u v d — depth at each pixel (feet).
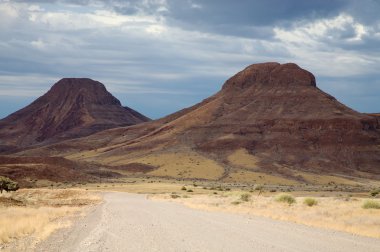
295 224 85.40
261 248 54.44
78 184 562.25
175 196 258.57
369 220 94.79
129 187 463.42
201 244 57.62
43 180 573.33
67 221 92.07
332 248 55.31
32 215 104.12
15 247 57.98
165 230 73.31
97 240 61.77
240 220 92.99
